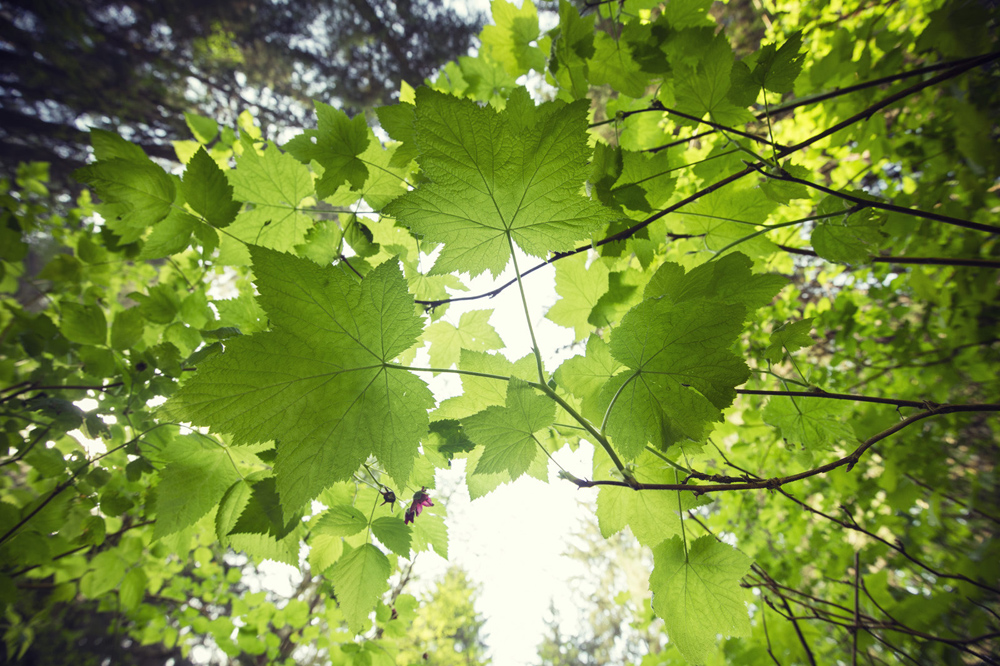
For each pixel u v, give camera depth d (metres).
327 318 0.28
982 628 0.59
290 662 1.10
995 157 0.63
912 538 0.77
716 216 0.48
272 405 0.28
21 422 0.62
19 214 0.78
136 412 0.61
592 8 0.47
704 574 0.34
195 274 0.74
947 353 0.79
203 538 1.05
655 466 0.37
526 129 0.29
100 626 2.67
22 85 2.94
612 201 0.42
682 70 0.42
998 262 0.41
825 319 0.93
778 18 0.99
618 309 0.42
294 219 0.49
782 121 0.83
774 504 0.96
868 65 0.65
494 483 0.41
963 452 0.88
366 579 0.41
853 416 0.77
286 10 3.39
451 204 0.30
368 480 0.45
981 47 0.54
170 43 3.40
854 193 0.42
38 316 0.66
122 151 0.38
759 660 0.71
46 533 0.60
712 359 0.29
